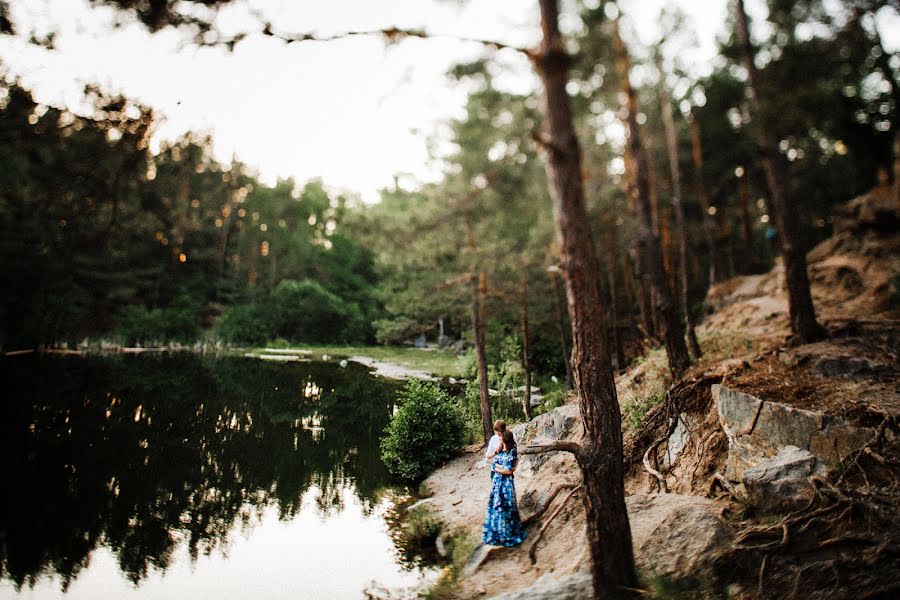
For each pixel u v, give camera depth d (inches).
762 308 592.1
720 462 284.7
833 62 375.2
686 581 185.5
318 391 844.0
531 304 565.6
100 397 750.5
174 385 888.3
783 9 371.9
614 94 475.5
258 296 2103.8
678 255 1075.3
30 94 243.8
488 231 460.8
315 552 293.7
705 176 1096.2
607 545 182.1
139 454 484.7
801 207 1162.6
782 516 210.8
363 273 2415.1
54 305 1316.4
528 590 194.1
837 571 168.2
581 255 184.5
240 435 563.8
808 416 253.9
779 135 431.8
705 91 1031.6
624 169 578.9
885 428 228.5
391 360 1280.8
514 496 266.1
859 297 526.6
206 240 2268.7
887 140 676.1
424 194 450.0
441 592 232.1
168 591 253.1
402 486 406.6
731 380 314.2
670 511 225.9
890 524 184.1
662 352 464.1
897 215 569.6
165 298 1942.7
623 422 374.3
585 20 384.8
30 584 260.2
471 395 556.1
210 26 171.2
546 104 185.9
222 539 314.2
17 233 836.0
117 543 309.3
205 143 269.0
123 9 173.2
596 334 187.0
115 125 255.3
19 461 449.1
